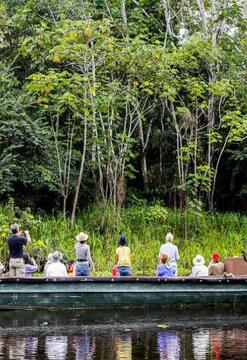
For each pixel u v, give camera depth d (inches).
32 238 917.8
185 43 1047.0
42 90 948.6
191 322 618.2
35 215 1003.3
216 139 1047.6
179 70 1077.8
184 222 1023.6
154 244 941.2
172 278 669.9
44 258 870.4
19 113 1002.7
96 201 1055.0
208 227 1032.8
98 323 611.2
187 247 951.6
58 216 1012.5
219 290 679.7
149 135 1159.0
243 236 1002.7
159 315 657.0
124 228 976.9
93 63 983.6
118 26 1080.8
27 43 1039.0
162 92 1027.3
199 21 1192.8
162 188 1142.3
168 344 517.3
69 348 502.9
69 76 1061.1
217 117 1126.4
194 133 1086.4
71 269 747.4
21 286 652.1
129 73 1013.2
